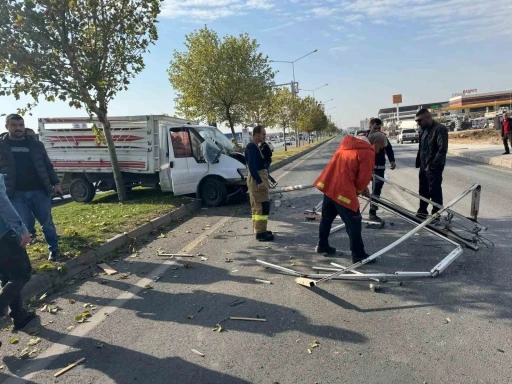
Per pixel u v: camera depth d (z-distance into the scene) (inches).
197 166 417.1
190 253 256.2
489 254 220.2
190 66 864.9
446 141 272.8
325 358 130.2
